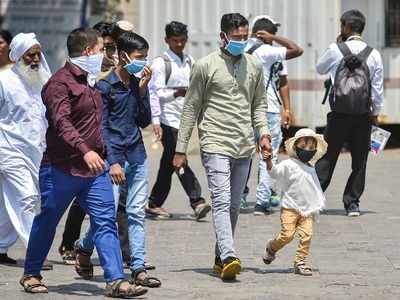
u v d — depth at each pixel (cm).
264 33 2898
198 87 2073
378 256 2330
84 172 1855
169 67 2789
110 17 4969
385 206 3092
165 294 1927
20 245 2519
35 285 1938
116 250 1869
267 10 4384
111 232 1867
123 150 1991
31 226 2081
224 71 2062
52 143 1870
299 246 2127
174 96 2791
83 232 2633
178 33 2789
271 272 2148
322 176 2875
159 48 4506
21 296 1911
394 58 4384
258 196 2933
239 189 2106
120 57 1992
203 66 2064
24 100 2162
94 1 5009
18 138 2164
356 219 2859
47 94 1853
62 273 2153
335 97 2831
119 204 2156
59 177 1864
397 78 4388
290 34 4359
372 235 2609
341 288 1988
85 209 1883
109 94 1989
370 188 3450
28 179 2164
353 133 2870
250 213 2977
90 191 1862
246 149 2078
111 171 1914
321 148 2130
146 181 2017
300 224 2125
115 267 1864
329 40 4334
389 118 4400
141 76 2019
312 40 4325
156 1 4503
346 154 4309
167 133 2812
